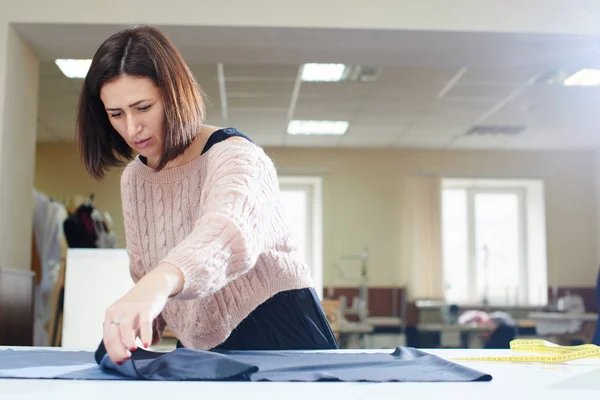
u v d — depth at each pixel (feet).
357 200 34.32
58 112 27.30
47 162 32.81
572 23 14.76
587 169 34.68
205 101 4.40
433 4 14.69
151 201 4.51
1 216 13.88
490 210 36.09
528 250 35.60
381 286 33.83
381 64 16.96
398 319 30.48
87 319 13.30
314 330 4.66
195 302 4.49
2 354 3.89
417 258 34.04
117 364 2.87
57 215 18.60
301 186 35.86
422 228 34.19
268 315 4.59
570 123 29.04
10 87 14.39
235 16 14.44
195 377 2.76
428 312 32.81
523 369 3.33
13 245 14.61
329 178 34.37
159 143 4.04
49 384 2.66
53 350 4.18
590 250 34.32
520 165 34.65
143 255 4.71
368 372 2.97
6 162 14.16
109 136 4.50
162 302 2.81
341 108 26.81
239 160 3.86
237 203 3.50
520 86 23.79
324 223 34.09
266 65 21.43
